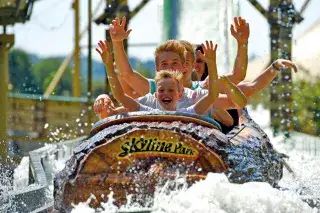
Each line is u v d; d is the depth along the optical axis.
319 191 18.31
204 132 15.14
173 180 14.77
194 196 13.90
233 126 18.91
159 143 14.91
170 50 18.00
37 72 109.00
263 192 14.14
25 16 47.62
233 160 15.25
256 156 16.84
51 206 17.50
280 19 48.34
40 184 20.38
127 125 15.09
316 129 55.69
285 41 48.53
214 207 13.66
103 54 17.22
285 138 40.69
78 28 71.75
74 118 55.16
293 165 25.22
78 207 14.86
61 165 25.67
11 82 82.81
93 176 15.02
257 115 50.94
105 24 49.16
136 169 14.92
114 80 17.27
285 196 14.23
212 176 14.24
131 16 49.78
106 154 15.00
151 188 14.81
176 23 47.91
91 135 15.85
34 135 53.47
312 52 56.12
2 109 48.31
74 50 72.81
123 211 14.09
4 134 47.31
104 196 14.94
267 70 19.28
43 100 54.91
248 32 18.61
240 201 13.86
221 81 16.75
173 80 16.81
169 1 48.25
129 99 17.31
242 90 19.14
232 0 47.00
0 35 47.56
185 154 14.94
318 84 56.50
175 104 16.83
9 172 24.94
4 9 46.72
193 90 17.83
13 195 17.61
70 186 15.16
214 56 16.47
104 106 17.75
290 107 49.97
